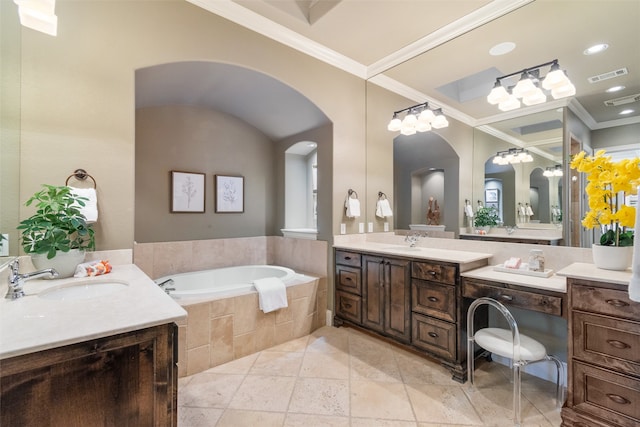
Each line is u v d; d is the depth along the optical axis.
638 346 1.41
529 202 2.30
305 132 3.58
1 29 1.53
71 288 1.48
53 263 1.53
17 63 1.59
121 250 1.91
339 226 3.26
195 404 1.86
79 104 1.78
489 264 2.49
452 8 2.40
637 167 1.63
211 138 3.56
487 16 2.42
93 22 1.84
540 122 2.26
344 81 3.29
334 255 3.20
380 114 3.40
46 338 0.85
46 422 0.85
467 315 2.14
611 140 1.95
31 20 1.34
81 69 1.79
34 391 0.83
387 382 2.11
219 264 3.61
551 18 2.18
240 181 3.80
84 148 1.79
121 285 1.53
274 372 2.24
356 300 2.94
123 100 1.94
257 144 3.97
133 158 1.97
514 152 2.39
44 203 1.52
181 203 3.33
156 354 1.02
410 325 2.47
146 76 2.34
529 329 2.27
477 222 2.61
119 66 1.93
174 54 2.16
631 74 1.89
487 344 1.85
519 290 1.88
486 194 2.55
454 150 2.79
